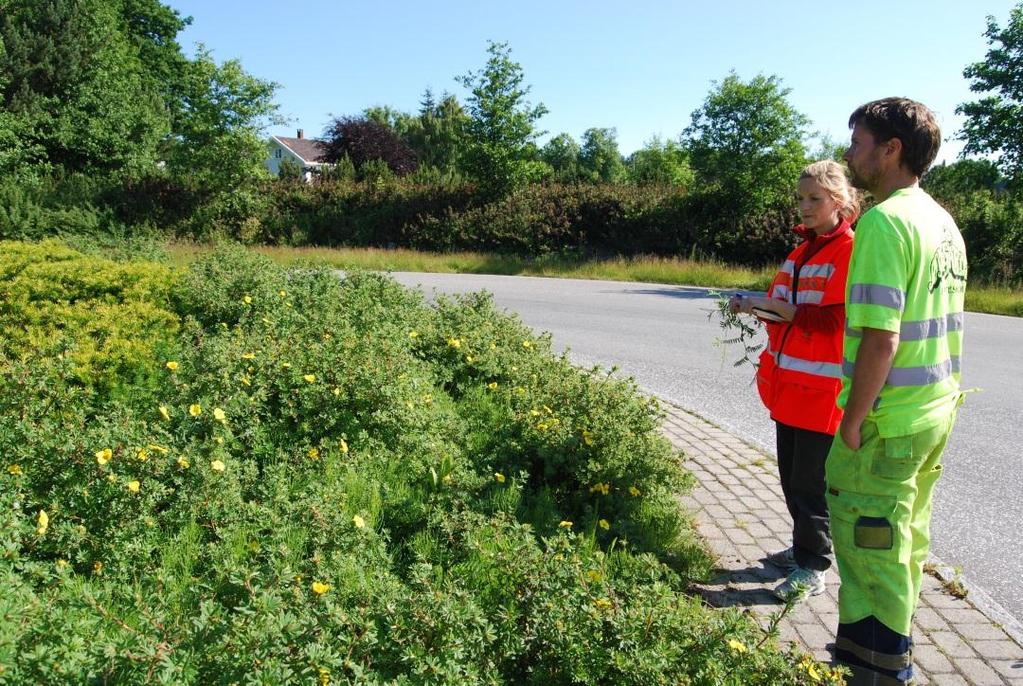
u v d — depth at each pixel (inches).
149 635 92.7
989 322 551.8
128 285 285.9
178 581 115.9
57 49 1148.5
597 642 102.8
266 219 1143.6
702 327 462.9
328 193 1177.4
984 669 123.0
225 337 221.9
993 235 785.6
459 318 283.7
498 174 1107.3
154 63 1573.6
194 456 141.8
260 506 136.1
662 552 152.3
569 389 194.7
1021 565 163.2
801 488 140.5
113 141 1157.7
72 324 236.8
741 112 912.3
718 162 926.4
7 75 1096.8
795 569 145.4
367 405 183.0
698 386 316.8
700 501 187.5
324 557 117.3
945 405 99.7
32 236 794.8
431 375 229.6
